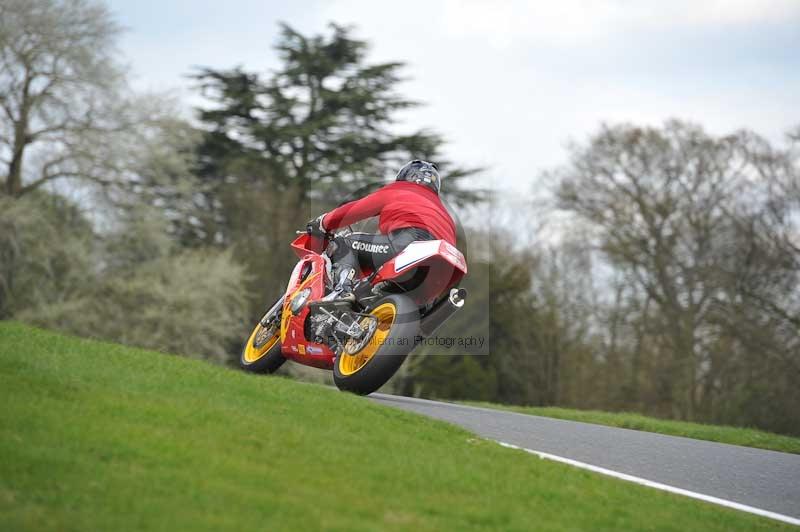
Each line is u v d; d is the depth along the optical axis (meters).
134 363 30.45
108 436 21.44
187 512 17.72
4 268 127.88
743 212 137.62
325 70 141.12
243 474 20.41
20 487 18.00
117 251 134.62
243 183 145.38
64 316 128.12
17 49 125.56
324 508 19.08
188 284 132.25
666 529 22.16
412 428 28.22
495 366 154.88
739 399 130.62
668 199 144.12
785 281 129.38
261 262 142.62
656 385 144.00
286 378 33.94
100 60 127.94
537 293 154.00
